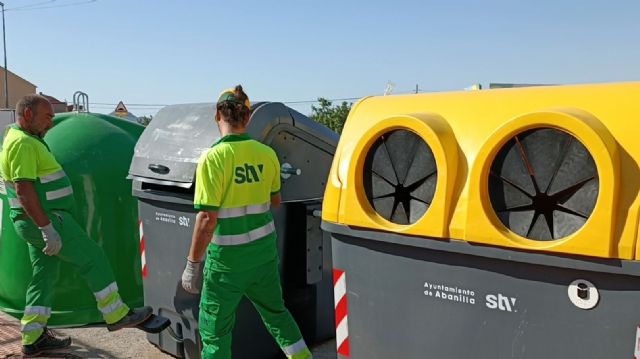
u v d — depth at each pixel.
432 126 2.15
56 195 3.80
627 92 1.88
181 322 3.74
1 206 4.90
